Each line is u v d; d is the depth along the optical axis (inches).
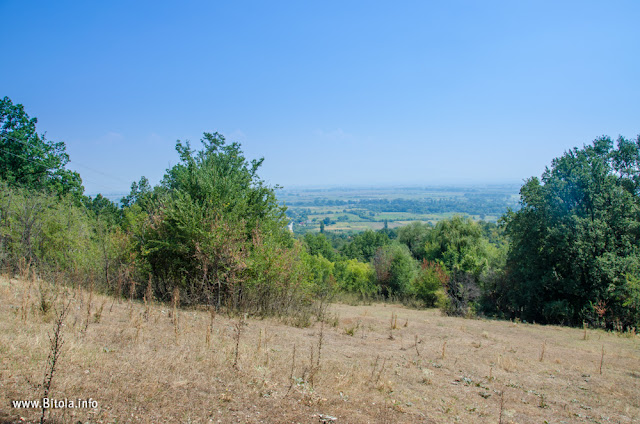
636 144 912.3
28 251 529.7
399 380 278.8
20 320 262.1
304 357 301.1
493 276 975.0
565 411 247.8
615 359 429.4
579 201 866.8
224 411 174.2
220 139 1053.2
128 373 200.8
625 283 737.0
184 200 568.7
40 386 166.7
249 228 603.5
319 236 2263.8
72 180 1202.0
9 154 998.4
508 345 478.6
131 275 548.7
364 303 1117.7
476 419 212.1
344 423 179.8
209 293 510.0
